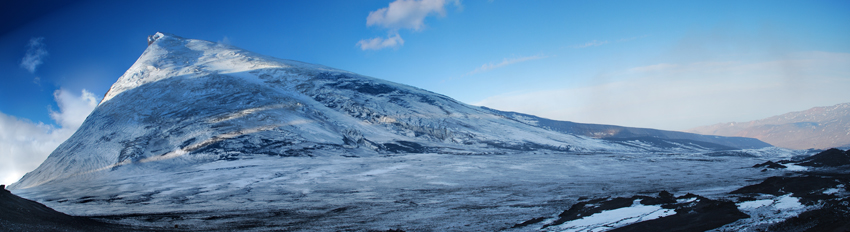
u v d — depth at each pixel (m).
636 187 29.11
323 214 21.53
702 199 16.17
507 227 16.25
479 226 16.81
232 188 34.97
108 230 14.78
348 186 34.59
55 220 14.31
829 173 29.84
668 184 30.16
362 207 23.86
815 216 12.91
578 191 28.09
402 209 22.62
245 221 19.39
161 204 27.62
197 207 25.47
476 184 33.97
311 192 31.88
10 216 12.47
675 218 13.80
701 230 12.33
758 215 13.82
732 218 13.30
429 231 16.20
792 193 18.66
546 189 29.64
